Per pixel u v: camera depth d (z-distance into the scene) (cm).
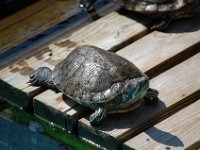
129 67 535
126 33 651
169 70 600
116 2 665
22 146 573
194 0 643
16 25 706
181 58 623
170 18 650
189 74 593
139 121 541
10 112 610
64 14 718
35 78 588
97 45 637
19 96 595
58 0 741
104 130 536
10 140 580
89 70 534
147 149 518
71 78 542
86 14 715
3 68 638
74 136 566
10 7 737
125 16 679
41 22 709
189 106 561
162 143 522
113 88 519
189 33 646
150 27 660
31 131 590
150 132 536
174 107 561
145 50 625
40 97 578
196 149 525
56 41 667
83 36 653
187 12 657
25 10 730
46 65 616
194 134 529
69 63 553
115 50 636
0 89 612
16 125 598
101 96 521
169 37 642
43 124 587
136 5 647
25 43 677
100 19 679
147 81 519
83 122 548
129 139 534
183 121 544
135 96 524
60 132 575
